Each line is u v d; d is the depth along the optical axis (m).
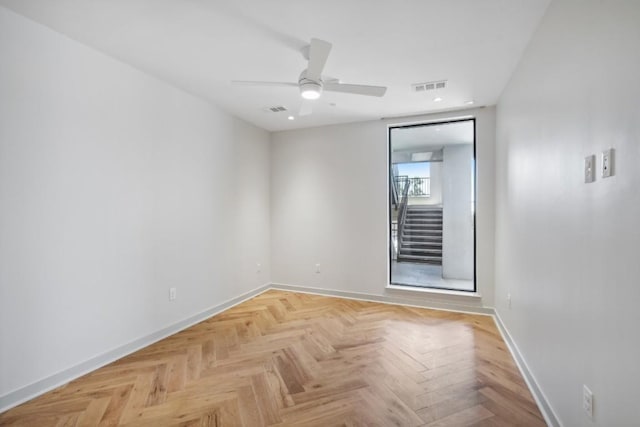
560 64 1.74
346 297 4.53
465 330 3.29
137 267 2.84
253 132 4.59
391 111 3.99
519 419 1.90
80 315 2.39
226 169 4.02
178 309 3.28
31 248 2.10
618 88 1.18
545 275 1.97
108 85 2.58
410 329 3.32
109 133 2.60
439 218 4.48
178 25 2.16
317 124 4.59
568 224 1.63
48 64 2.19
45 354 2.17
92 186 2.47
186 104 3.37
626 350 1.12
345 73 2.89
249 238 4.49
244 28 2.19
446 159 4.41
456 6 1.94
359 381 2.32
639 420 1.04
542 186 2.03
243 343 2.98
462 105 3.75
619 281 1.17
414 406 2.02
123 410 1.98
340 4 1.92
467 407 2.01
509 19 2.07
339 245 4.59
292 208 4.86
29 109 2.09
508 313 3.00
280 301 4.36
